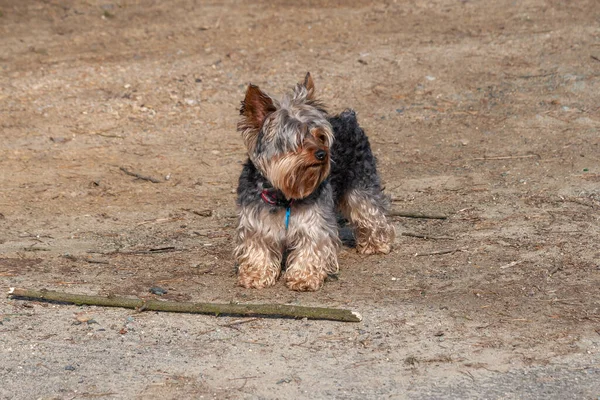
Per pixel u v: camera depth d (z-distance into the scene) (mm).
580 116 15297
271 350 7602
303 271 9070
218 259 10117
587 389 6840
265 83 16938
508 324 8102
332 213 9281
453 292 8922
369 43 18781
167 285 9227
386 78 17156
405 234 10859
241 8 20844
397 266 9789
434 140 14750
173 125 15469
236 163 13969
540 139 14523
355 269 9758
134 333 7953
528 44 18344
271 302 8734
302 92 9133
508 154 14000
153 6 21078
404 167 13633
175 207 12227
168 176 13398
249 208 9062
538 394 6766
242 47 18688
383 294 8938
